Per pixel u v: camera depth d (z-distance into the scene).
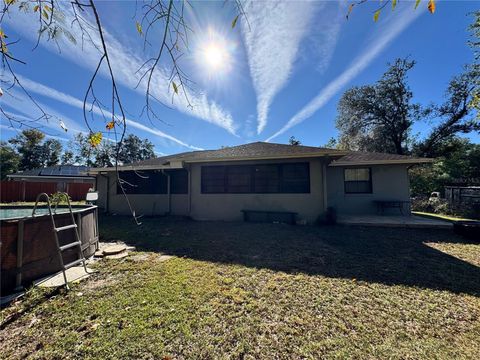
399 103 19.41
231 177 9.04
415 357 1.93
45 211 6.54
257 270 3.83
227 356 1.96
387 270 3.80
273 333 2.23
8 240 3.10
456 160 15.55
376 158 9.55
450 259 4.31
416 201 12.06
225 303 2.77
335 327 2.32
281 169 8.52
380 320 2.44
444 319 2.46
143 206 10.37
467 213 8.67
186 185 9.84
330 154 7.49
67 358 1.94
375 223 7.23
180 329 2.28
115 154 1.58
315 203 7.99
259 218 8.59
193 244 5.51
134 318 2.46
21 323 2.41
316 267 3.95
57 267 3.76
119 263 4.21
